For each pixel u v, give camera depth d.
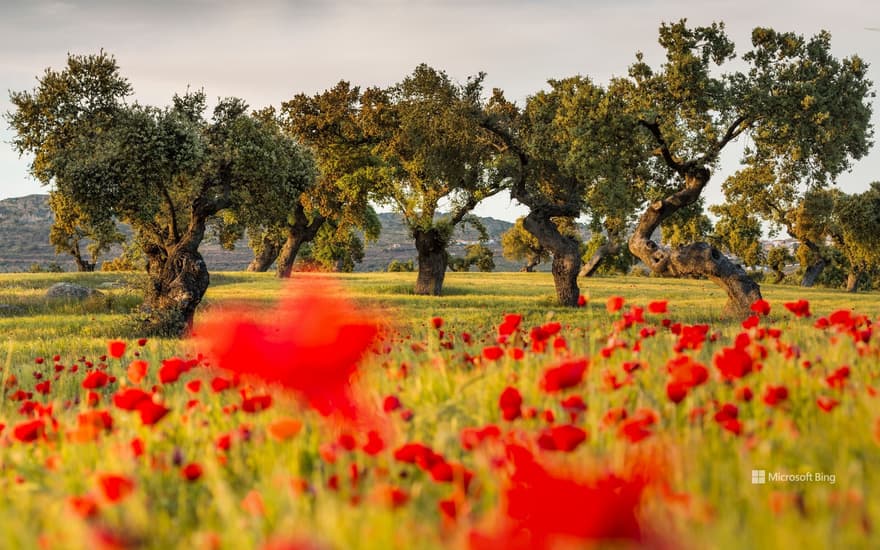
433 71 36.72
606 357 4.90
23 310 35.50
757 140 32.00
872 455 2.91
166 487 3.21
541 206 37.72
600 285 62.19
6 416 5.40
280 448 3.40
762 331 5.50
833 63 31.09
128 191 26.64
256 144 28.86
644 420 2.85
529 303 40.31
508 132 37.28
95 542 1.98
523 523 1.70
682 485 2.57
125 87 29.45
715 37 30.58
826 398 3.35
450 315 31.02
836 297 53.50
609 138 30.97
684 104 30.95
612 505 1.54
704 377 3.28
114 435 3.91
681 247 31.47
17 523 2.46
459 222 46.09
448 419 3.71
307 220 63.44
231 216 30.77
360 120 47.69
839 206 79.44
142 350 13.60
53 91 28.58
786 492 2.49
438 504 2.38
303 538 1.62
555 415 3.54
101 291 39.59
